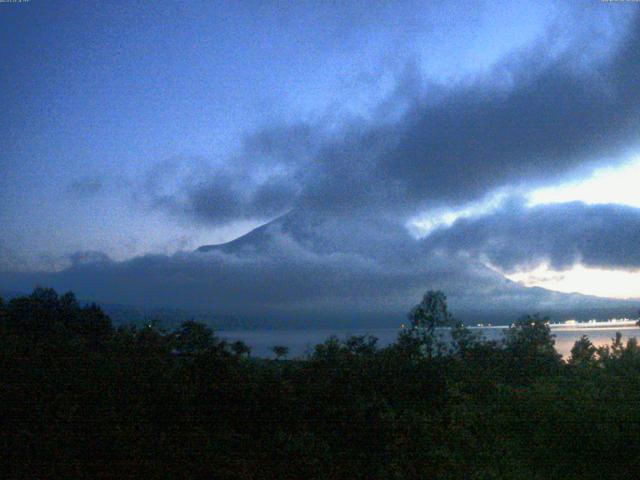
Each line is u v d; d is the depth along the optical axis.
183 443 6.76
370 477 7.51
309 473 7.19
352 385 9.09
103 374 7.62
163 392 7.52
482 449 8.25
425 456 7.88
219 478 6.39
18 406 6.63
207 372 8.45
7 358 7.53
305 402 8.50
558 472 8.06
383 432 8.20
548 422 8.34
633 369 9.43
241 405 8.07
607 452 7.99
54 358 7.84
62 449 6.11
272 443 7.53
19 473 5.77
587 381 9.16
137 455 6.28
